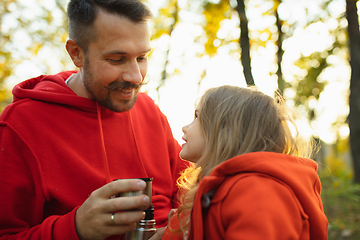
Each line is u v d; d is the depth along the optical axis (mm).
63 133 1411
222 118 1197
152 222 1177
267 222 848
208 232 983
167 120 1899
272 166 999
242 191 938
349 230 4238
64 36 7758
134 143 1580
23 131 1344
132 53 1336
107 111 1550
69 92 1524
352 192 6375
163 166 1640
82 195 1337
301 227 936
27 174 1309
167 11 7117
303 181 1057
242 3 4625
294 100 12539
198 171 1367
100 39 1315
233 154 1158
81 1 1354
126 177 1476
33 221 1302
